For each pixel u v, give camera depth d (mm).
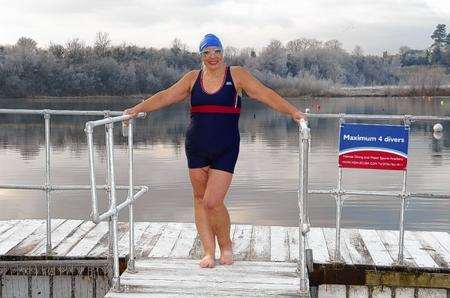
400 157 5102
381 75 129875
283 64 112875
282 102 4316
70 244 5680
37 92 93000
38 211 13844
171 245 5633
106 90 96688
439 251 5539
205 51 4270
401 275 5074
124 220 12711
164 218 12977
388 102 89688
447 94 116125
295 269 4566
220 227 4605
